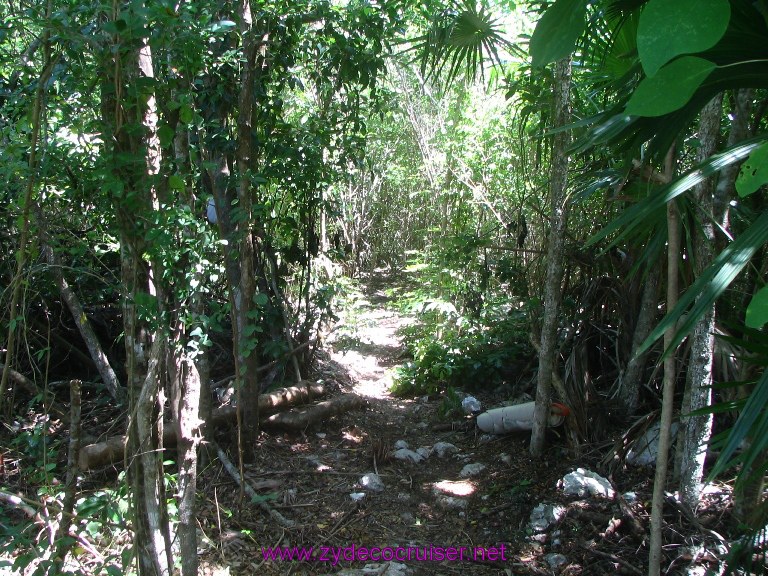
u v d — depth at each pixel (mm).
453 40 4348
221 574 2896
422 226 11516
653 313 4117
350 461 4383
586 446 4082
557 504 3484
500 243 7148
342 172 5684
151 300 1915
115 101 1909
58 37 1972
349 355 7035
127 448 2064
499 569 3098
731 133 2846
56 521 2260
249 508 3561
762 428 1170
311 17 4344
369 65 4746
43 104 2129
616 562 2934
